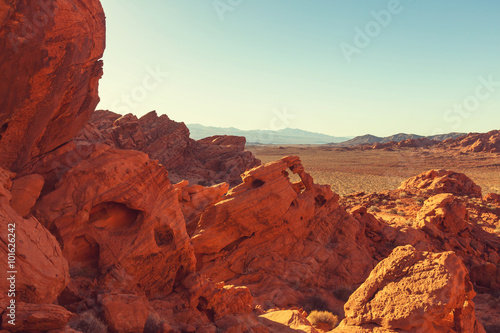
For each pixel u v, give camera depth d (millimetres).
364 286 10617
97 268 9547
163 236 11133
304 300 16750
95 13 8852
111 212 10273
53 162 9617
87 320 7176
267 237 19688
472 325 10031
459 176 49375
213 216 18172
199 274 11602
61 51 7633
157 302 10266
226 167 71812
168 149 66000
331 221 23641
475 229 31438
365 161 177625
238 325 10195
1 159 8125
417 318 9125
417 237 26609
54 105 8312
